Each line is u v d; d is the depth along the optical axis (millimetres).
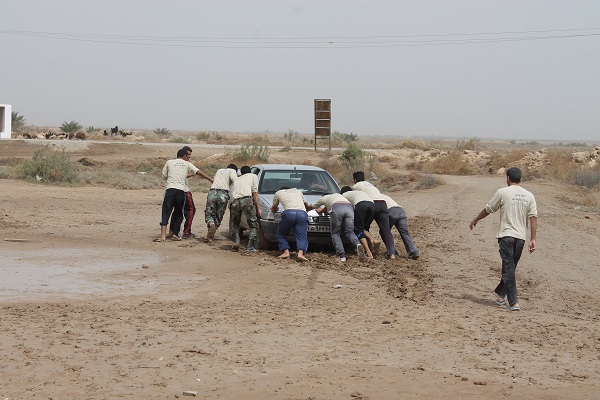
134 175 35688
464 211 23156
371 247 14328
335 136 90438
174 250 14266
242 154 47781
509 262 9914
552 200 27078
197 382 6289
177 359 6984
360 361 7156
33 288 10445
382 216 13727
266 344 7684
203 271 12164
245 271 12250
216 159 49375
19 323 8273
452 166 45969
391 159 52469
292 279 11617
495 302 10312
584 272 12719
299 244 13320
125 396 5852
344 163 42250
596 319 9391
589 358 7480
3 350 7121
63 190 27578
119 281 11156
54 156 31984
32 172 30672
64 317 8656
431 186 33719
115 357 6980
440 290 11086
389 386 6336
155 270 12133
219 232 17250
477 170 45344
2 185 27969
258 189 15273
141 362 6844
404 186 34969
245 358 7109
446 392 6203
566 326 8906
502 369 7020
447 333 8406
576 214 22656
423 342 7973
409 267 13000
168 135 98125
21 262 12547
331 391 6137
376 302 10078
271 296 10305
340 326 8602
